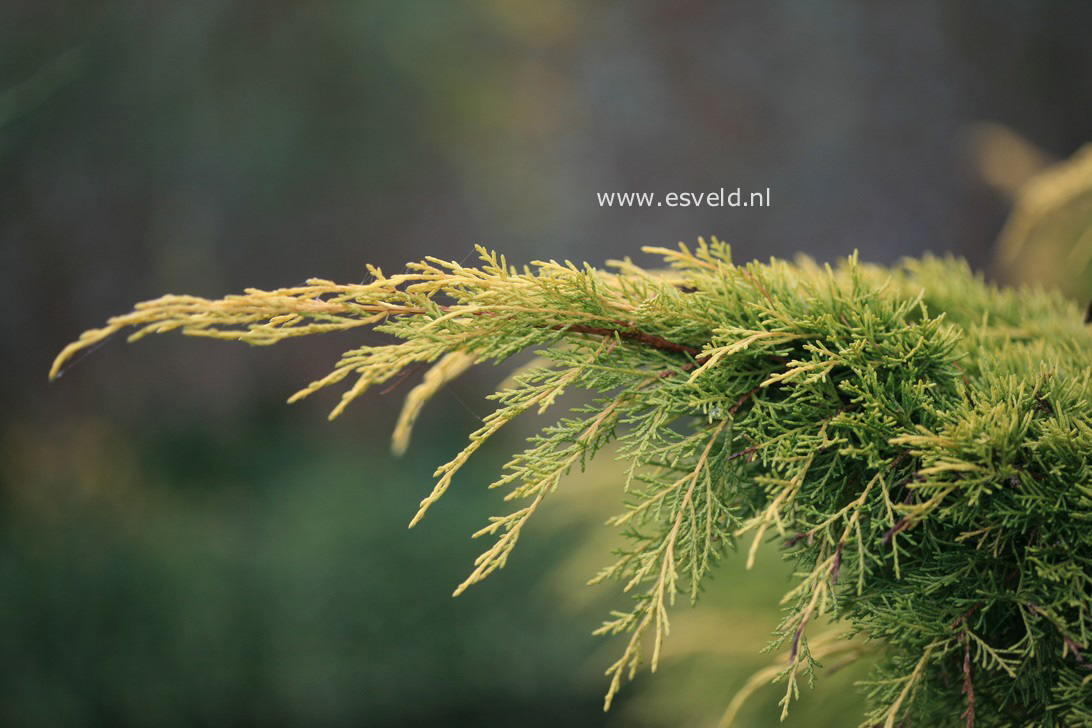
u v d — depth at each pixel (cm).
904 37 1007
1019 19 1003
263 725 544
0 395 743
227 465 793
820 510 83
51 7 698
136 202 780
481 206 902
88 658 511
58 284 770
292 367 891
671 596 75
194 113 769
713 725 164
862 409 83
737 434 85
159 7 743
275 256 846
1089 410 83
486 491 668
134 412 811
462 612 568
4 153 701
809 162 997
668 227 957
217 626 534
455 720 569
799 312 87
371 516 636
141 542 579
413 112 852
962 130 998
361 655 559
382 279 80
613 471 216
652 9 978
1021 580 77
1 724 493
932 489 78
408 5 823
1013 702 84
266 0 781
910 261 121
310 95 815
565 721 556
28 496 638
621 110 959
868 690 96
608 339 86
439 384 100
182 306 75
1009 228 183
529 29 897
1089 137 1004
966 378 92
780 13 1003
